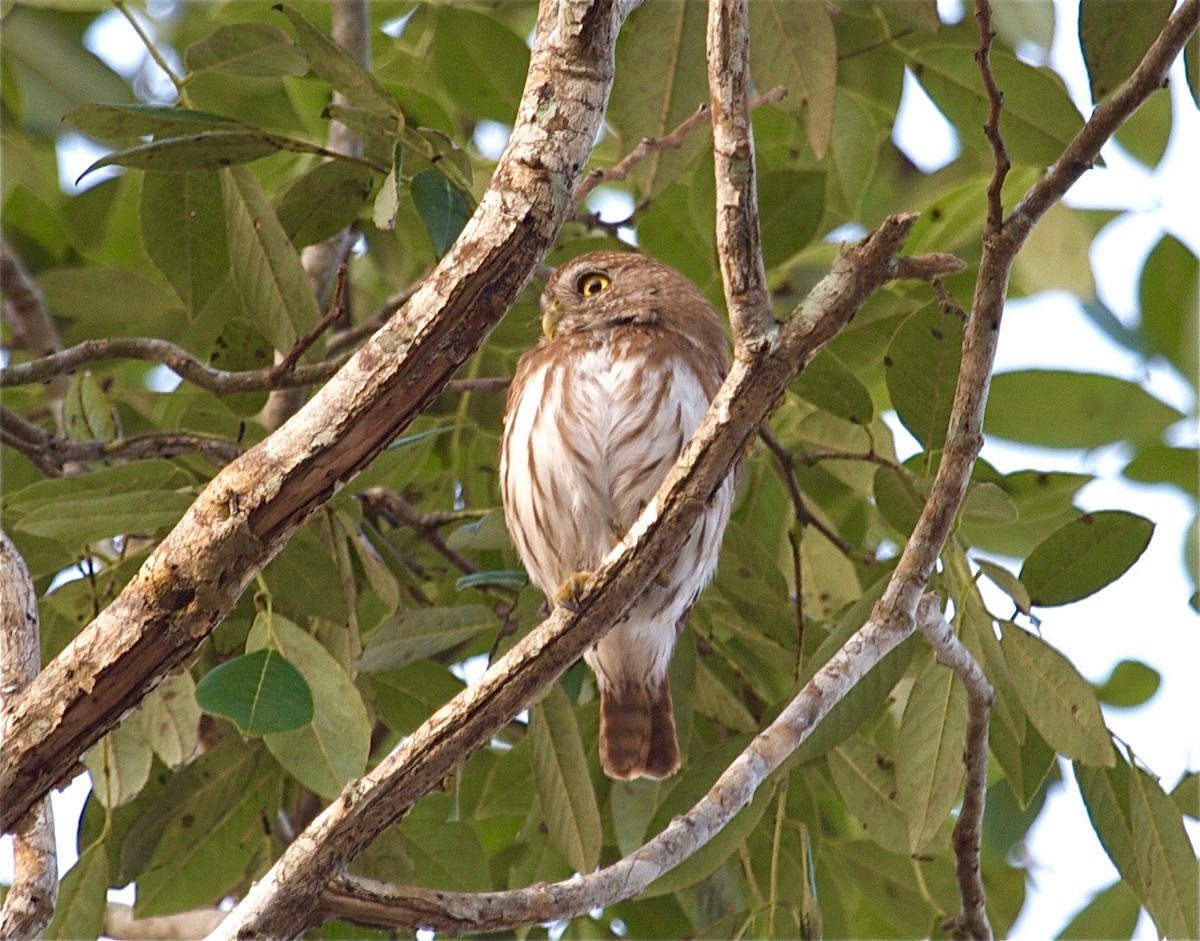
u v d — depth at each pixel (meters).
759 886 10.04
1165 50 6.72
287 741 8.12
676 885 8.93
